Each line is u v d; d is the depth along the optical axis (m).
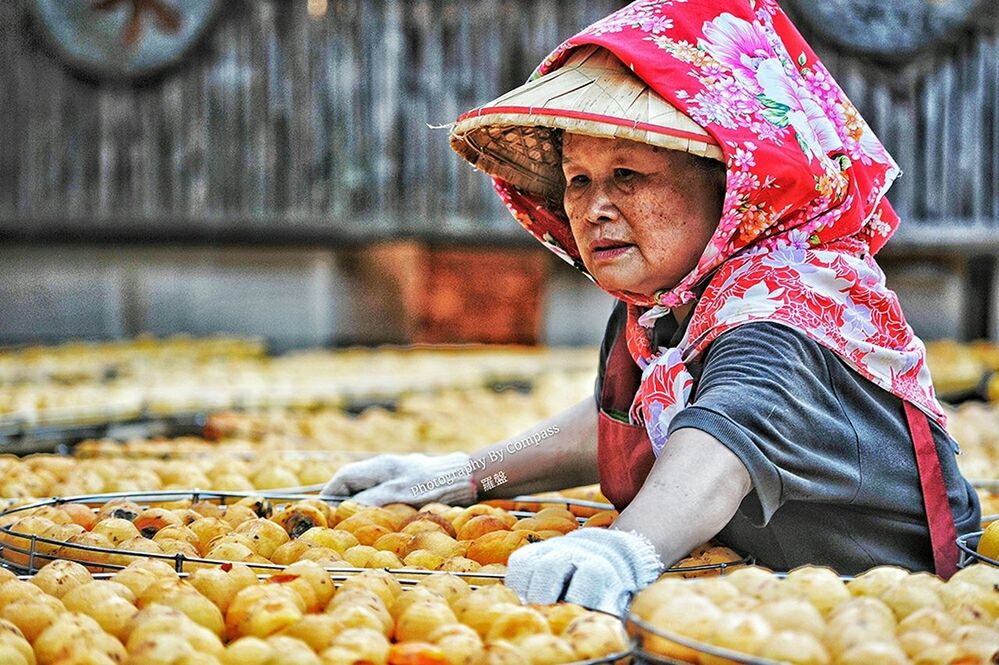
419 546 2.49
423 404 6.75
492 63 10.49
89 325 10.90
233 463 3.78
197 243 10.54
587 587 1.97
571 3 10.45
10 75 10.27
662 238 2.45
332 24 10.43
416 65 10.52
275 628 1.91
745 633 1.73
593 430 3.11
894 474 2.43
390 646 1.81
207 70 10.42
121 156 10.41
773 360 2.29
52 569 2.16
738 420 2.18
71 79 10.32
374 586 2.07
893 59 10.64
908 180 10.85
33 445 5.27
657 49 2.43
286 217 10.52
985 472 4.07
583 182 2.54
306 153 10.52
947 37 10.67
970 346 9.92
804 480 2.25
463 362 9.49
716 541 2.55
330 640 1.83
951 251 10.96
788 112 2.41
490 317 11.38
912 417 2.49
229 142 10.48
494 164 2.87
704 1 2.48
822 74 2.61
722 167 2.46
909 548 2.49
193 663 1.71
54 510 2.76
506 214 10.70
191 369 8.59
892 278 11.49
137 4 10.27
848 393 2.40
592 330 11.45
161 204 10.48
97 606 1.97
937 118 10.81
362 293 11.25
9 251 10.75
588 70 2.51
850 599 1.98
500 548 2.45
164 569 2.18
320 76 10.47
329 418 5.90
